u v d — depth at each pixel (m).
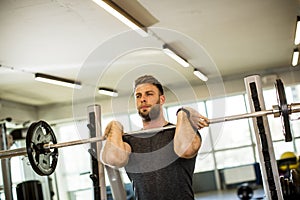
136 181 2.23
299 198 3.93
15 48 6.04
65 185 10.98
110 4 4.62
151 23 5.71
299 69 11.05
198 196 11.05
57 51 6.46
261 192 10.11
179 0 5.03
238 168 11.95
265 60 9.97
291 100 11.05
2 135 5.79
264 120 2.56
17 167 8.93
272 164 2.54
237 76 11.28
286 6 5.93
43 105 11.22
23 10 4.70
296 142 11.38
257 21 6.48
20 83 8.25
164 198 2.17
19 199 6.24
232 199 9.45
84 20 5.26
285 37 7.90
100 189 2.63
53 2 4.59
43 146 2.75
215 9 5.57
